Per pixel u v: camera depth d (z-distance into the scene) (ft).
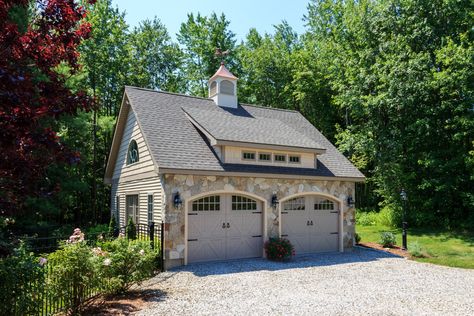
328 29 101.40
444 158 63.72
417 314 22.07
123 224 49.90
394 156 66.28
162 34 104.47
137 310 22.36
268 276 32.04
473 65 56.95
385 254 44.80
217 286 28.43
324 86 91.20
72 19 16.48
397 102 62.44
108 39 87.10
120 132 52.16
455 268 36.37
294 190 43.62
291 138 45.80
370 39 74.13
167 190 35.32
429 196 66.28
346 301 24.61
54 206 57.16
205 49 108.68
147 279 29.25
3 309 16.81
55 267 20.56
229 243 39.42
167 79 105.50
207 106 51.08
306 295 26.03
